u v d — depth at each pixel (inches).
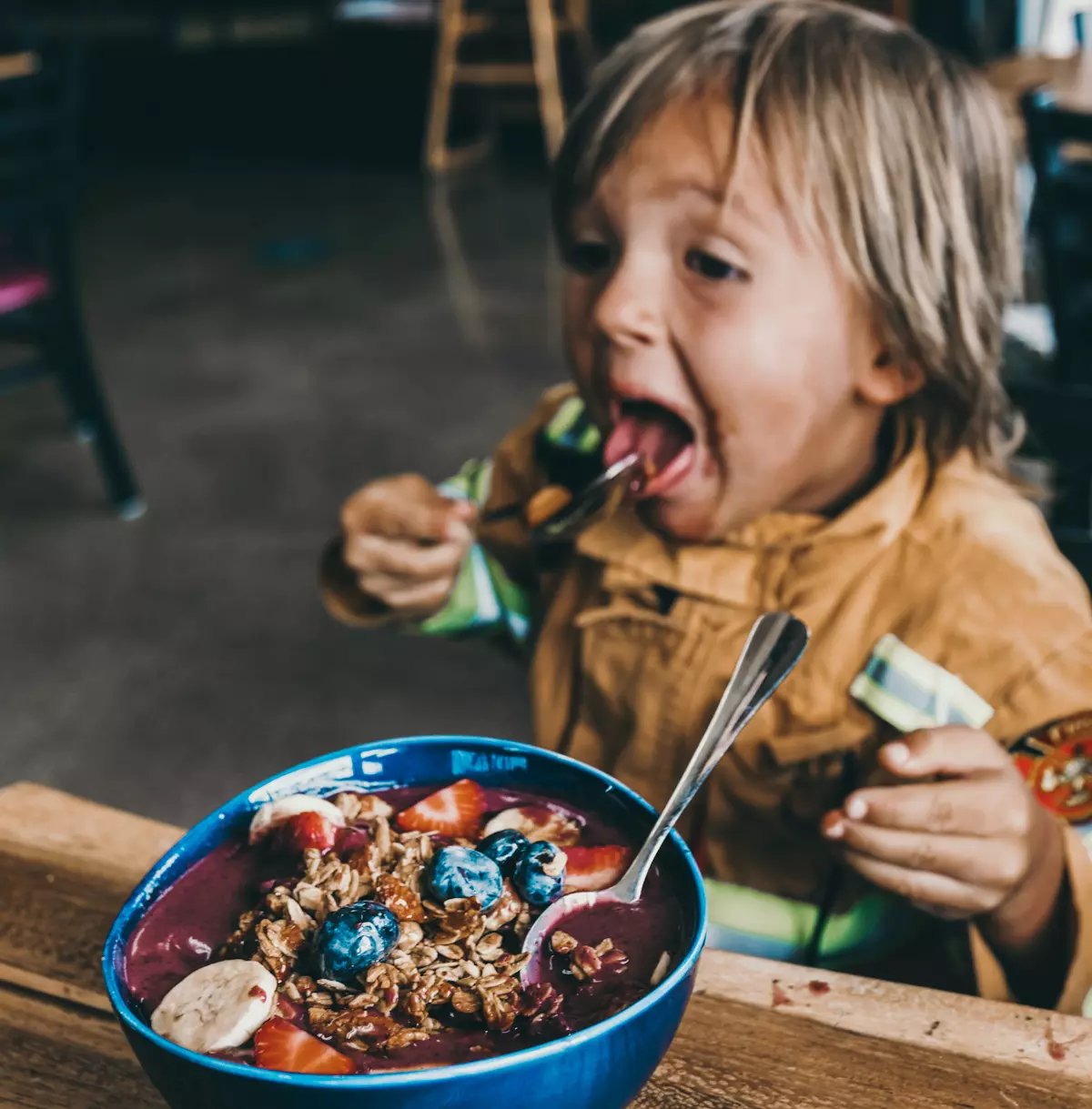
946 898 24.5
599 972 18.9
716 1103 20.9
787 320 27.9
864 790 24.3
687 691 32.3
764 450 29.0
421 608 34.5
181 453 129.5
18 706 90.7
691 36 29.2
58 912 26.3
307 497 119.2
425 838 21.3
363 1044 17.7
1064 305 65.8
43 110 106.7
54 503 120.3
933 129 28.3
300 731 87.1
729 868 33.1
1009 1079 21.3
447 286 174.7
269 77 267.4
